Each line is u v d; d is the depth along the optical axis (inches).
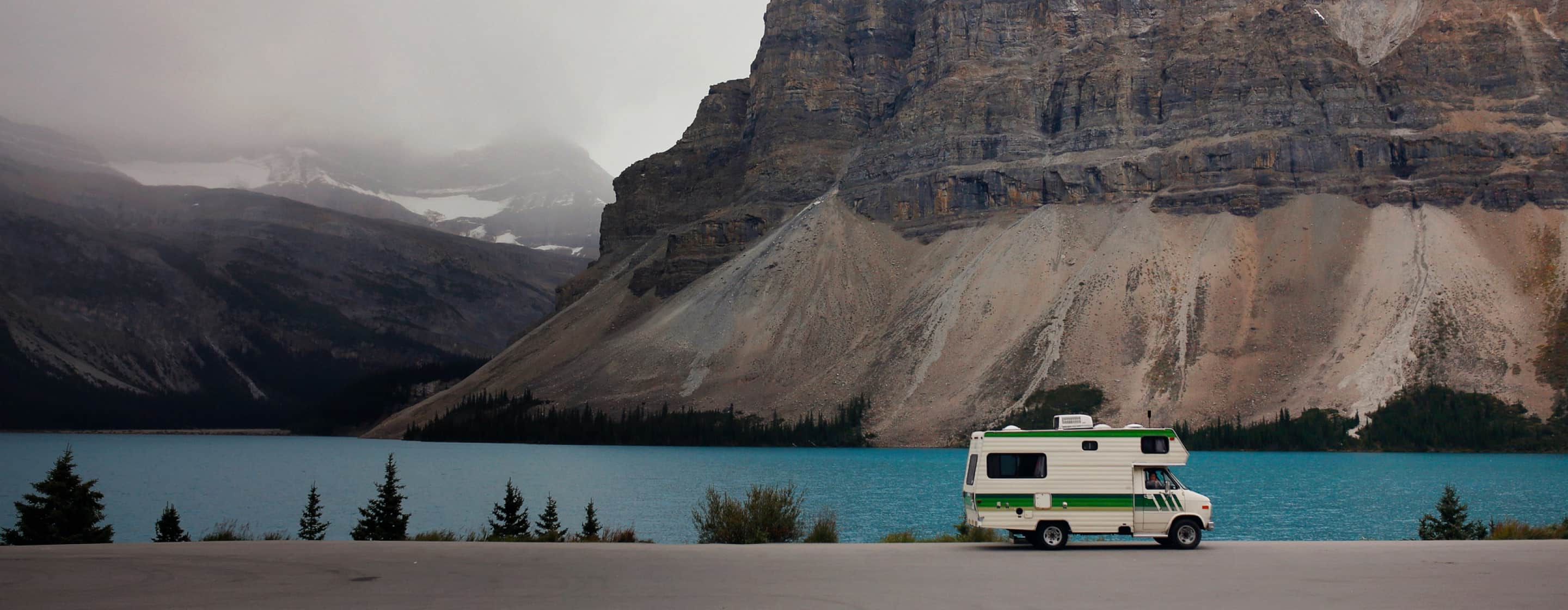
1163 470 2064.5
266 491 7436.0
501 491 6633.9
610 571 1695.4
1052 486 2048.5
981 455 2073.1
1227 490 5885.8
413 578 1599.4
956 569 1712.6
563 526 4266.7
